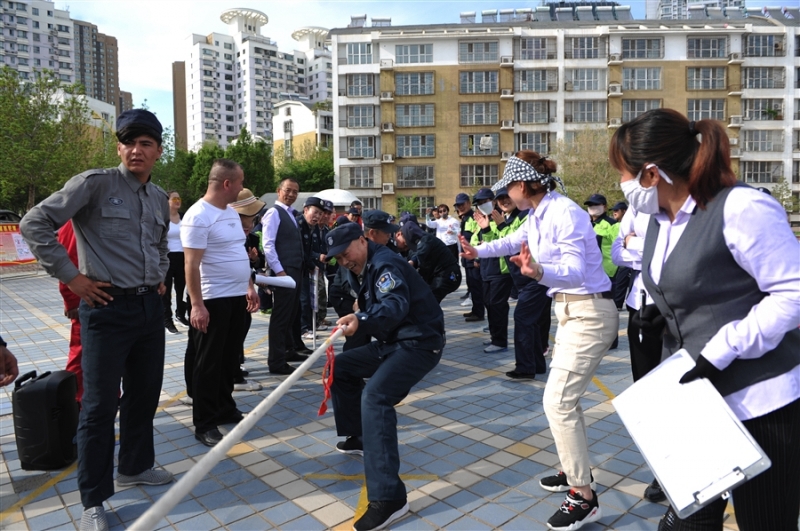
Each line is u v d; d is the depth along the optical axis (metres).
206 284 4.02
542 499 3.16
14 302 11.90
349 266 3.26
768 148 45.53
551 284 2.67
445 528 2.86
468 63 45.19
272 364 5.76
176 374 5.89
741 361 1.72
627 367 5.91
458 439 4.04
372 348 3.73
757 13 53.94
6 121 23.47
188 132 125.00
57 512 3.09
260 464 3.65
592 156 39.59
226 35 122.81
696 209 1.79
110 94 163.38
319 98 126.38
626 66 44.84
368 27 47.03
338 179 46.94
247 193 5.41
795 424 1.70
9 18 99.12
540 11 54.19
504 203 5.93
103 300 2.92
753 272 1.67
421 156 45.97
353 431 3.78
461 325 8.66
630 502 3.09
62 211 2.79
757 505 1.75
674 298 1.85
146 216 3.15
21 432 3.56
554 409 2.85
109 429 2.97
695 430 1.69
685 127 1.80
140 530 1.42
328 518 2.99
